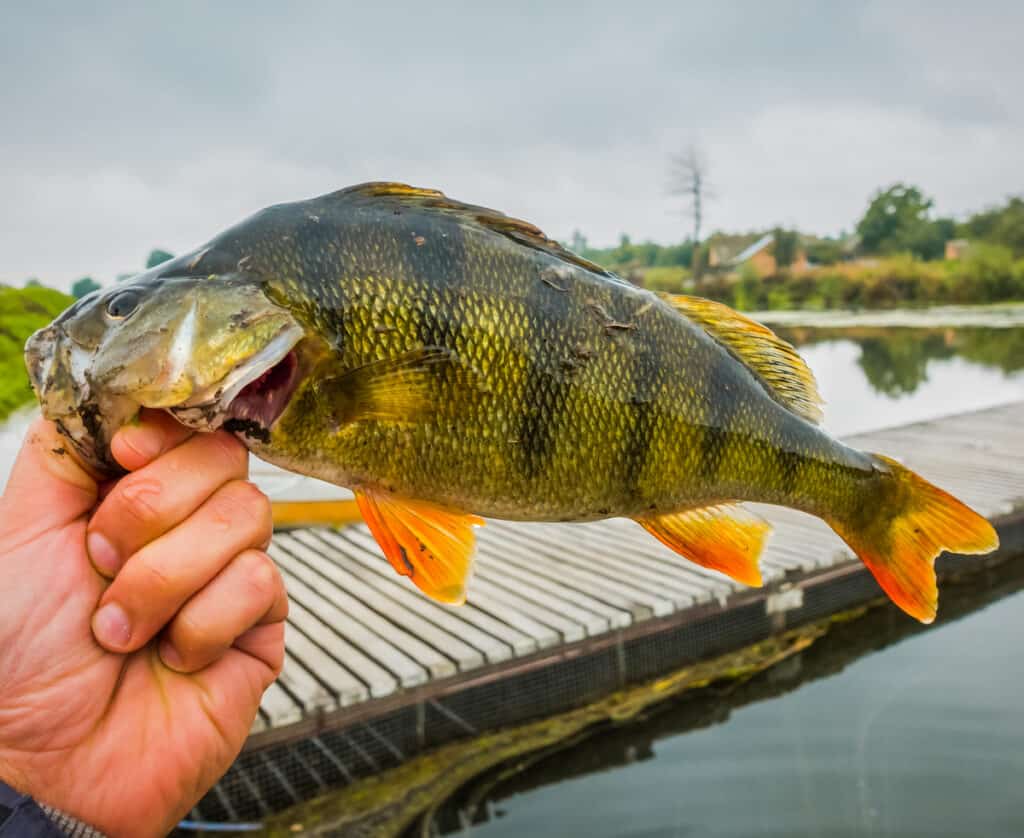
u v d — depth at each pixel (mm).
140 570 220
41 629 231
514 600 964
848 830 667
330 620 911
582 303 293
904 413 3279
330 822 699
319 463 273
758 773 769
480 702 827
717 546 336
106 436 247
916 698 893
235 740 266
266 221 270
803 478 350
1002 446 1860
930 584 373
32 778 229
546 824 713
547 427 287
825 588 1097
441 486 281
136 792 241
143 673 252
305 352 265
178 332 246
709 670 958
